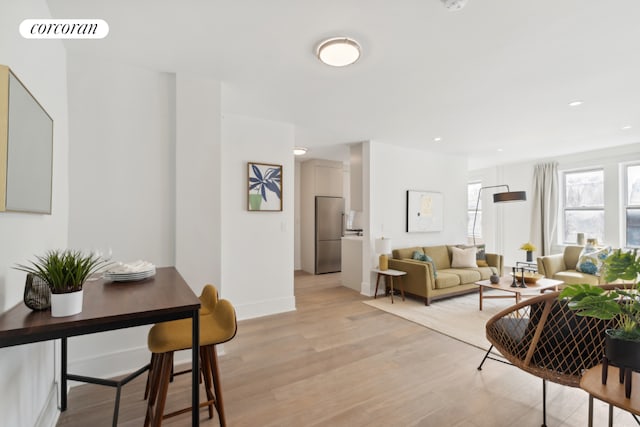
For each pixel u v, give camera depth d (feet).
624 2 5.34
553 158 19.07
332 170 22.30
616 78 8.34
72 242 7.20
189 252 8.29
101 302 4.17
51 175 5.65
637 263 3.86
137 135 7.89
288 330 10.50
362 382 7.17
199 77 8.42
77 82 7.26
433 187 18.01
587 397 6.57
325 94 9.60
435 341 9.59
